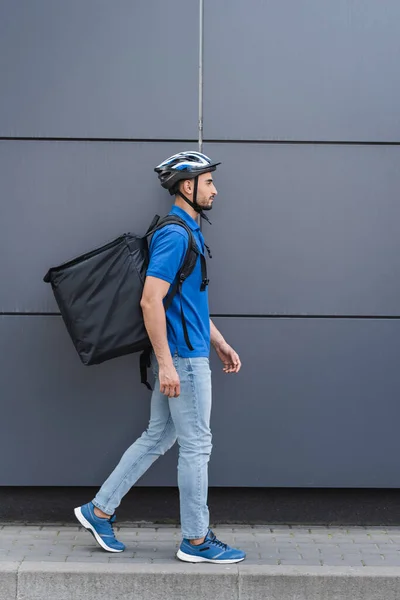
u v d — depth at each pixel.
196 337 3.85
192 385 3.83
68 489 4.59
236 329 4.49
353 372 4.50
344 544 4.28
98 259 3.93
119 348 3.90
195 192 3.91
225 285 4.48
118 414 4.52
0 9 4.40
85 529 4.49
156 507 4.59
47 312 4.48
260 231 4.47
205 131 4.43
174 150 4.45
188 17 4.42
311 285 4.48
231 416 4.51
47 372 4.50
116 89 4.43
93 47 4.42
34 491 4.60
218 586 3.74
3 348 4.49
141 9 4.41
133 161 4.45
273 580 3.74
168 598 3.74
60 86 4.42
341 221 4.47
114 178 4.45
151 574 3.74
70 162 4.45
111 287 3.91
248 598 3.74
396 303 4.48
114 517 4.13
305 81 4.43
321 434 4.52
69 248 4.47
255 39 4.42
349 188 4.46
